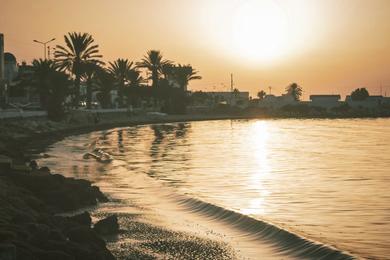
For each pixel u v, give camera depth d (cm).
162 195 2969
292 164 4894
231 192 3138
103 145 7138
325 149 6775
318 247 1823
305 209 2605
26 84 10469
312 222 2298
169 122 14925
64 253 1350
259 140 8425
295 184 3516
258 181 3659
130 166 4572
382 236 2038
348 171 4319
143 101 17075
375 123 15775
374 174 4112
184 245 1875
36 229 1545
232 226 2195
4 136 5997
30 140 6862
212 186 3391
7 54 14488
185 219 2330
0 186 2220
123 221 2248
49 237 1509
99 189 2984
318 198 2936
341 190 3238
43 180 2639
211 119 17150
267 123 15312
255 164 4853
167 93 15962
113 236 1991
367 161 5228
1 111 8181
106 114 12900
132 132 10231
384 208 2633
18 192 2280
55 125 9412
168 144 7406
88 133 9619
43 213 2028
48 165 4356
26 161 4362
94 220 2250
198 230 2114
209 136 9300
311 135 9912
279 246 1881
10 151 4319
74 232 1700
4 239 1317
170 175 3975
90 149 6034
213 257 1736
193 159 5312
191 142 7831
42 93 10244
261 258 1736
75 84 10806
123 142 7700
